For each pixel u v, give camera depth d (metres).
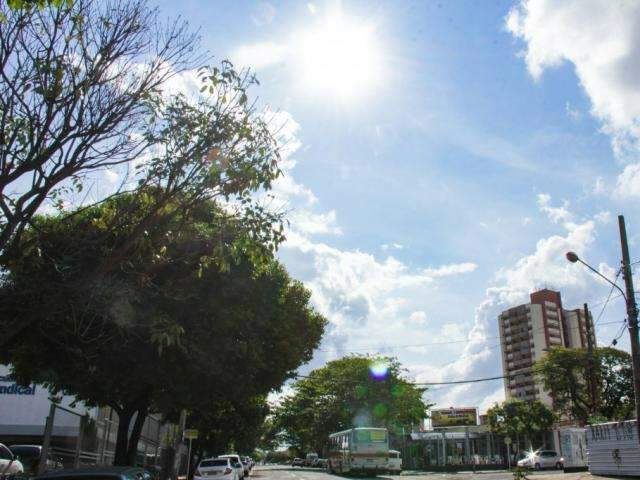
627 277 20.44
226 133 8.62
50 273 9.08
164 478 27.75
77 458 17.94
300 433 84.00
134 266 9.43
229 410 35.56
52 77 7.70
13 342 14.39
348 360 61.62
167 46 8.48
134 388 18.12
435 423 96.25
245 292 16.58
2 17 6.76
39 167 7.53
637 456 25.30
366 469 38.47
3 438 29.78
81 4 7.94
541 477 30.00
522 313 135.12
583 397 51.91
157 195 8.63
